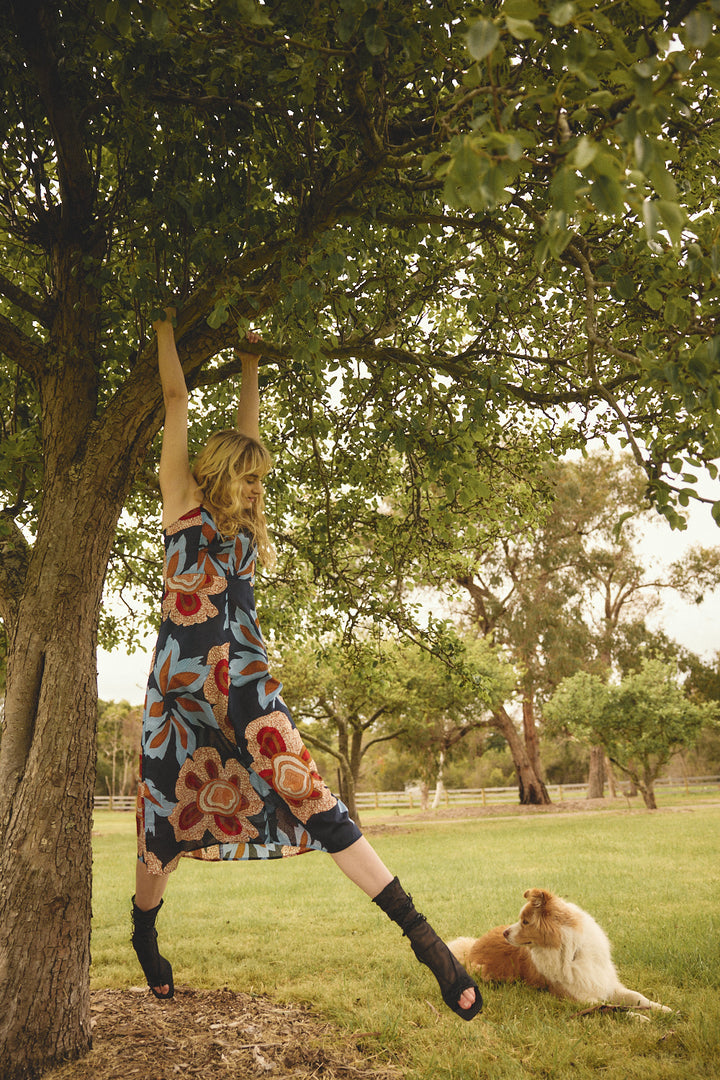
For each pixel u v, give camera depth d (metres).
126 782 58.16
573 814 23.91
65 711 2.92
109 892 8.62
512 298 3.70
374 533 5.83
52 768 2.84
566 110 1.82
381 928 5.85
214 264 3.06
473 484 3.76
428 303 4.61
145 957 2.62
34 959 2.67
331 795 2.22
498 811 27.61
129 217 3.33
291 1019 3.41
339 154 2.88
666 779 39.81
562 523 28.34
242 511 2.55
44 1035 2.64
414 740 25.78
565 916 3.98
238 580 2.51
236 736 2.31
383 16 1.85
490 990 4.09
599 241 3.28
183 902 7.62
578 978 3.81
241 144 2.93
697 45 1.27
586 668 28.83
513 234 3.13
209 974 4.32
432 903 7.04
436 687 20.38
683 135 3.01
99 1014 3.32
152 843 2.29
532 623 27.69
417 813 29.58
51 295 3.71
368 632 6.16
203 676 2.34
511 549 28.61
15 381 4.70
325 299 2.96
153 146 3.03
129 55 2.50
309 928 5.91
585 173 1.33
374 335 4.02
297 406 5.08
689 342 2.36
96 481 3.13
